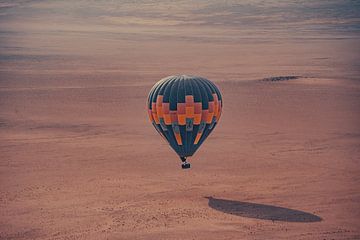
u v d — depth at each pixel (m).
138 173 54.47
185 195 48.00
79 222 42.22
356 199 46.31
